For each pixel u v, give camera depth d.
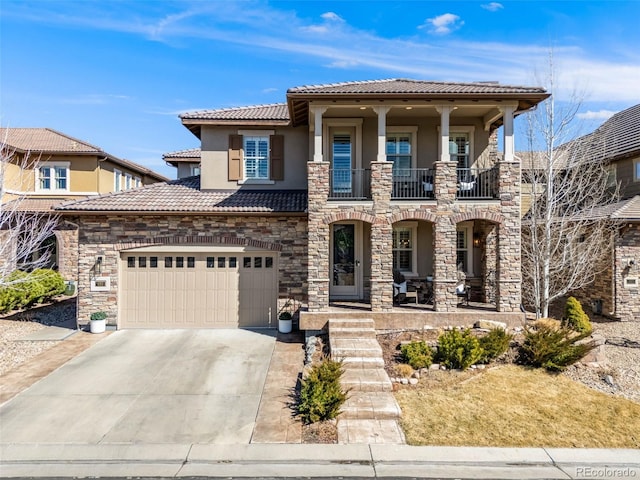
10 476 6.25
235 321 14.95
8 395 9.13
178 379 10.10
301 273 14.86
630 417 8.27
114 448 7.01
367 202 13.22
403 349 10.91
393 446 7.10
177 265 14.87
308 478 6.26
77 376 10.26
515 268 13.13
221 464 6.60
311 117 14.61
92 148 24.98
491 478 6.28
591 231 16.27
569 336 11.26
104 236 14.57
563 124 14.66
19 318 16.53
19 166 23.66
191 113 17.31
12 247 14.70
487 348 10.70
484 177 15.02
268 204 15.05
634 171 18.02
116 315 14.60
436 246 13.12
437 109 13.37
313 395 8.08
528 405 8.66
